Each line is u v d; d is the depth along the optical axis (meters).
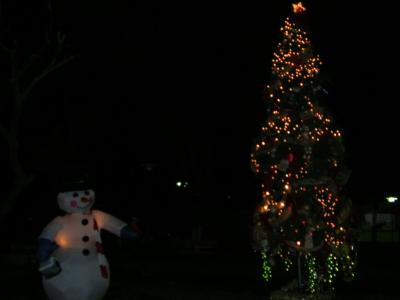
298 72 13.35
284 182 13.09
